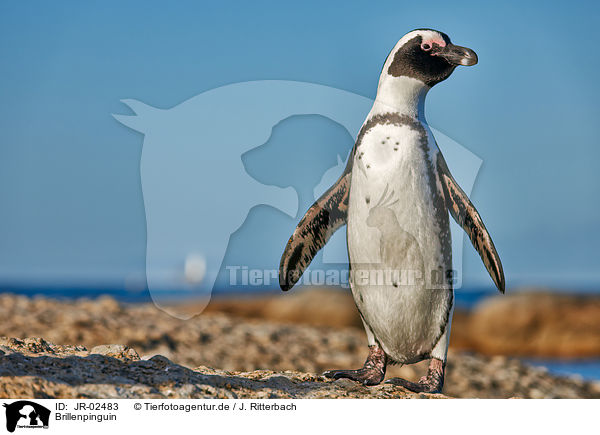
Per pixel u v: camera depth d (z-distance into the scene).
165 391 5.32
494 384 11.93
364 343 14.40
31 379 4.99
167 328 13.69
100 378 5.35
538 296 23.66
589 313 22.41
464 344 22.69
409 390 6.50
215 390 5.55
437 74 6.68
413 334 6.66
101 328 12.99
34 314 13.88
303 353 12.94
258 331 14.36
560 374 13.53
